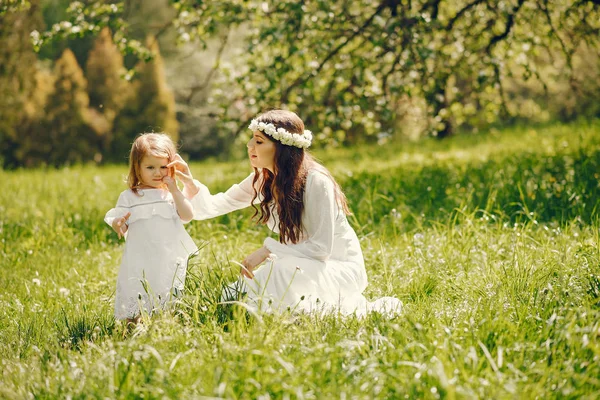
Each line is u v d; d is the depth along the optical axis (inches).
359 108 403.9
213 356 132.3
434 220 277.7
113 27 383.9
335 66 394.6
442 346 127.6
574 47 405.1
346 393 114.1
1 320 185.2
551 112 845.8
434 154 553.6
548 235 233.6
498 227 233.0
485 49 400.5
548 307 151.2
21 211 391.9
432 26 378.3
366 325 148.8
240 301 150.7
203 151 1132.5
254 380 116.2
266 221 180.7
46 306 195.3
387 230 266.2
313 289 168.2
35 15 604.4
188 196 182.2
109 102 1029.8
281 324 142.4
